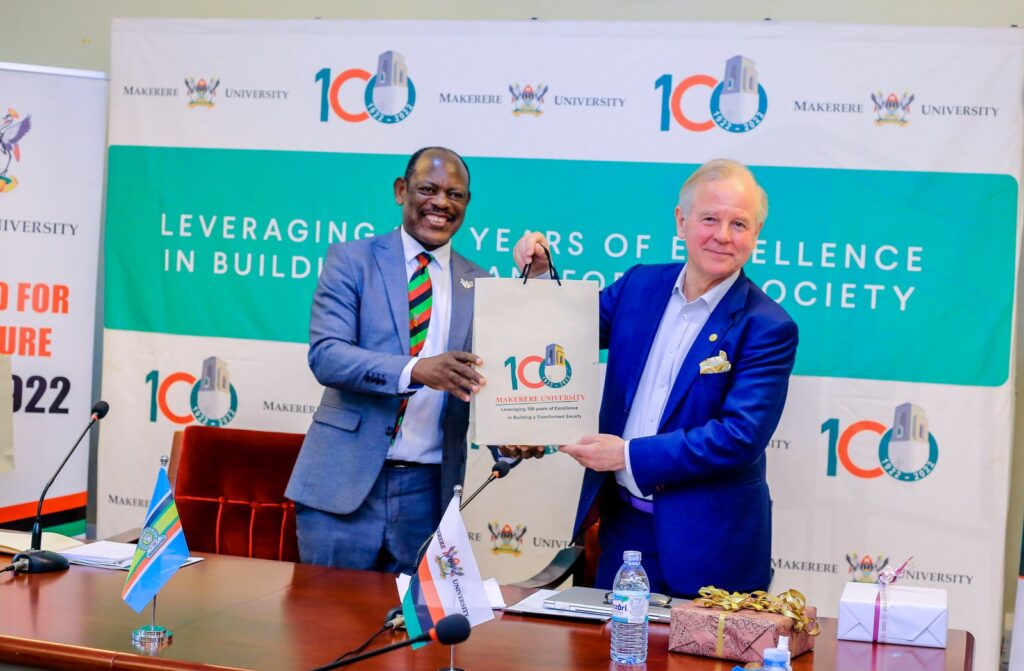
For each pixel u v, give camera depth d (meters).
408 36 3.95
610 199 3.86
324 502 3.24
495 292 2.92
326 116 4.01
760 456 2.85
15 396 4.14
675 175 3.82
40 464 4.16
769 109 3.76
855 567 3.75
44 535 3.05
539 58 3.88
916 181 3.70
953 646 2.32
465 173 3.41
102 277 4.35
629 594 2.14
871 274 3.73
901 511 3.72
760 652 2.12
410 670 2.02
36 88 4.15
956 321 3.69
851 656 2.22
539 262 3.18
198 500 3.46
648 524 2.91
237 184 4.06
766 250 3.78
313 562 3.27
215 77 4.06
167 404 4.13
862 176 3.72
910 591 2.47
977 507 3.68
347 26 3.98
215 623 2.31
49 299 4.16
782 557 3.78
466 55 3.92
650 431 2.94
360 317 3.33
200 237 4.09
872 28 3.70
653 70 3.82
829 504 3.76
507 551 3.93
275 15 4.46
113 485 4.15
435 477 3.34
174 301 4.11
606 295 3.15
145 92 4.11
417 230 3.37
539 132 3.88
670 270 3.06
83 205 4.19
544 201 3.89
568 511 3.89
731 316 2.87
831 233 3.74
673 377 2.92
